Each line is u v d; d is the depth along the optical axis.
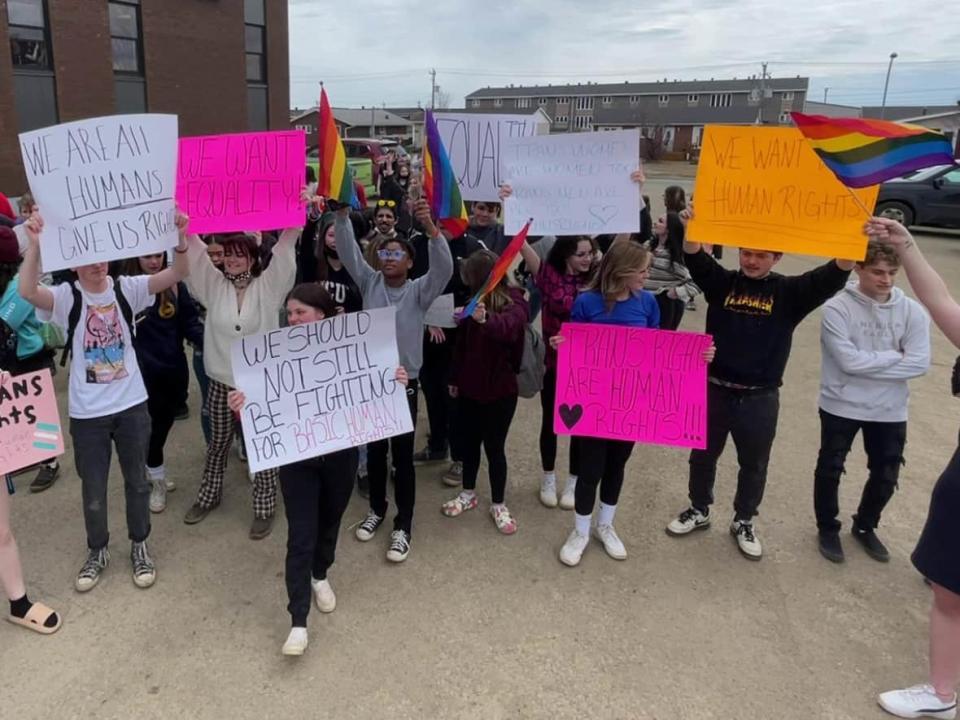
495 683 2.71
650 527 3.89
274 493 3.71
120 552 3.52
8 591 2.90
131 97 16.55
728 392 3.45
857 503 4.18
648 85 81.81
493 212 4.96
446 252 3.46
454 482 4.35
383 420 3.10
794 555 3.63
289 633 2.88
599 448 3.43
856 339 3.40
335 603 3.14
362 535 3.69
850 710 2.63
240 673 2.73
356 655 2.84
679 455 4.84
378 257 3.69
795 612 3.18
